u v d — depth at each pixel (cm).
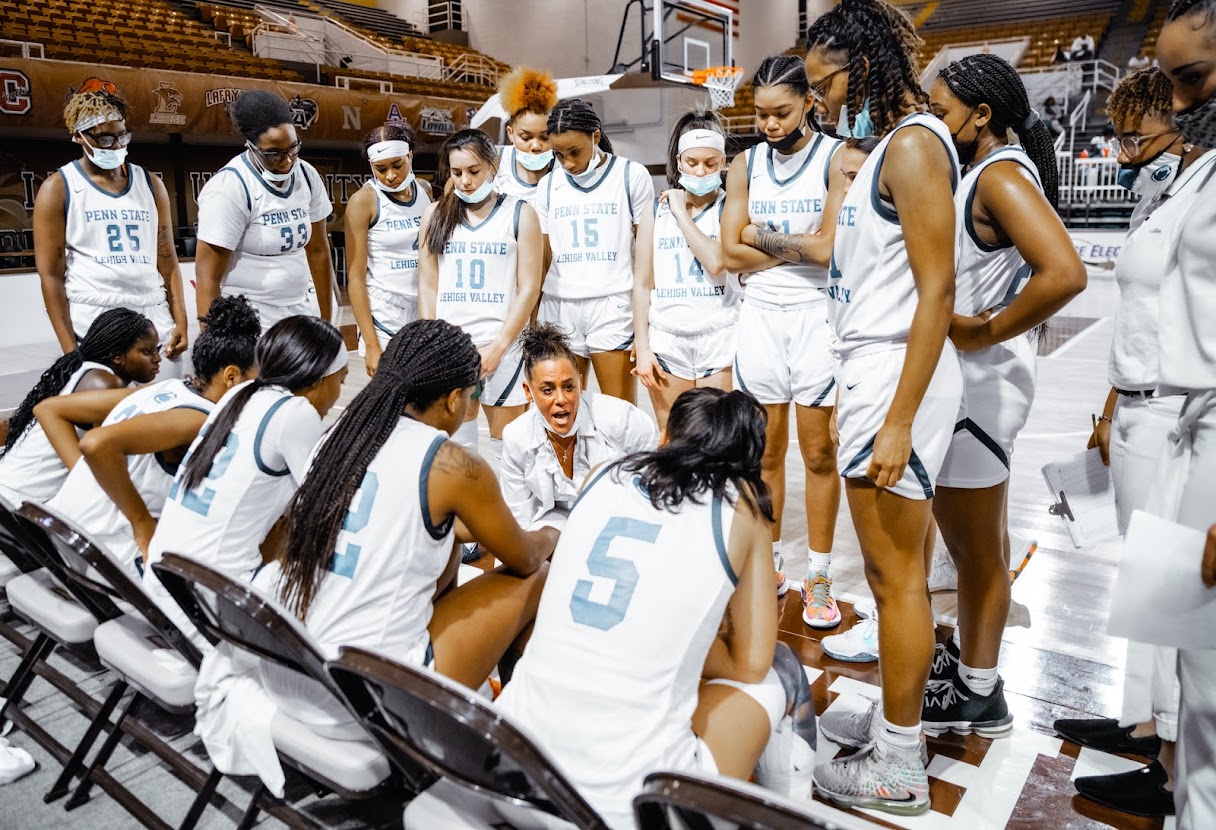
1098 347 832
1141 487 217
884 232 188
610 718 150
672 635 152
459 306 353
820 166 287
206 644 202
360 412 181
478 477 181
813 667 279
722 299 338
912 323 183
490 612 196
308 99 1133
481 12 1750
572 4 1647
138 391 245
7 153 1054
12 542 234
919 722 209
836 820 102
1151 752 228
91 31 1218
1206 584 145
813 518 305
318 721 173
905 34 192
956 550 231
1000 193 189
